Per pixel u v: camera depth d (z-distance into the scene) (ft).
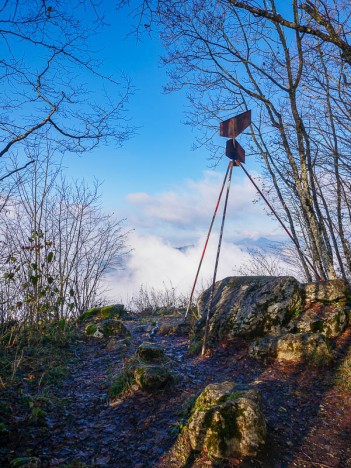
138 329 26.78
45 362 18.06
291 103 23.12
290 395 14.37
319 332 18.69
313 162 23.89
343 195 24.71
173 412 13.29
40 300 22.53
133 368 15.64
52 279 22.03
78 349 20.94
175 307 39.42
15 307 20.34
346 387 14.44
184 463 10.70
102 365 18.53
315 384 15.06
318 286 20.89
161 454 11.18
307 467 10.43
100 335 22.99
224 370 17.13
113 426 12.78
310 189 27.55
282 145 26.86
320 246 24.04
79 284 31.55
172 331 24.88
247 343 19.19
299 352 16.87
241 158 19.60
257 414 11.19
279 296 20.16
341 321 19.12
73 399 14.69
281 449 11.14
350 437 11.78
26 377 16.07
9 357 17.71
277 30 23.50
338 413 13.05
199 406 12.32
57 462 10.62
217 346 19.62
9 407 13.03
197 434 11.15
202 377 16.46
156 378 14.84
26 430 12.03
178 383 15.42
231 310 20.65
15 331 20.36
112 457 11.12
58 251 26.23
